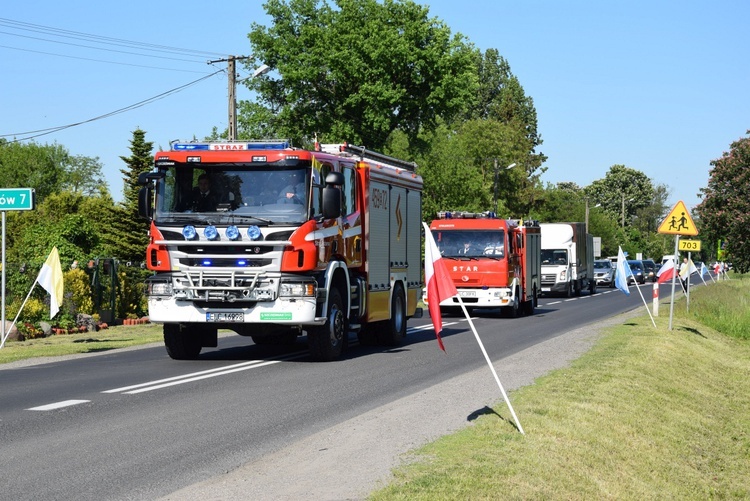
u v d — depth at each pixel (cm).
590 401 1223
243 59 3469
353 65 5059
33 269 2519
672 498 938
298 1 5353
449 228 3288
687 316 3266
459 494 704
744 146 5138
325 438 919
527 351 1848
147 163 6197
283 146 1636
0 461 841
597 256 7250
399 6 5222
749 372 2120
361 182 1833
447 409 1092
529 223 3619
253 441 934
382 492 695
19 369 1616
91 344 2120
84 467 816
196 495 706
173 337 1708
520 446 898
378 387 1336
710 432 1331
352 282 1786
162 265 1606
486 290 3228
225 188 1602
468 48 5281
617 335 2241
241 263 1578
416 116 5406
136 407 1151
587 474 878
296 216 1579
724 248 5219
